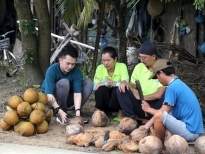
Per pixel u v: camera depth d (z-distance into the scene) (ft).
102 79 18.93
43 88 18.63
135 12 36.60
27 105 16.25
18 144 14.96
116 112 20.07
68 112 19.16
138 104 17.39
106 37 39.81
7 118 16.28
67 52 16.99
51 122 18.30
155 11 35.12
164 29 34.73
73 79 18.17
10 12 44.14
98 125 17.52
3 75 32.30
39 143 15.11
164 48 26.43
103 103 18.98
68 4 21.63
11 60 36.37
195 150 13.73
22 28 25.30
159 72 13.92
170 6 35.22
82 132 15.65
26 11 25.09
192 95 13.89
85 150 14.35
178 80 13.88
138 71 17.56
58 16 39.91
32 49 25.71
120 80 18.58
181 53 26.23
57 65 18.08
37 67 26.18
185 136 13.75
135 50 30.30
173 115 14.20
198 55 33.17
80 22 28.73
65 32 40.29
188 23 33.86
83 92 18.56
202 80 21.90
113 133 14.89
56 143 15.15
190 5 33.50
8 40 35.86
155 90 17.11
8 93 25.17
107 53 17.85
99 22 25.44
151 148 13.10
